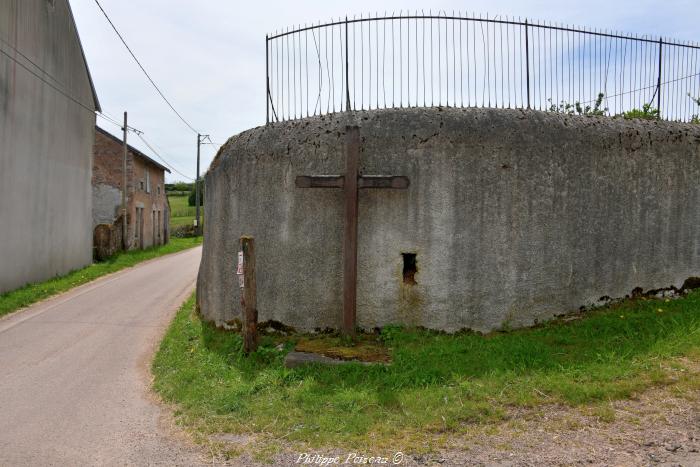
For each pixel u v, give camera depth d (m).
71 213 15.69
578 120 6.95
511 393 4.75
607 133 6.94
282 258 6.96
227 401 5.12
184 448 4.31
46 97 13.87
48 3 13.94
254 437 4.41
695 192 7.36
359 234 6.65
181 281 14.20
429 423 4.34
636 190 7.05
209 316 8.25
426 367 5.45
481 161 6.53
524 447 3.88
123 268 17.08
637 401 4.47
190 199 54.25
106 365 6.93
